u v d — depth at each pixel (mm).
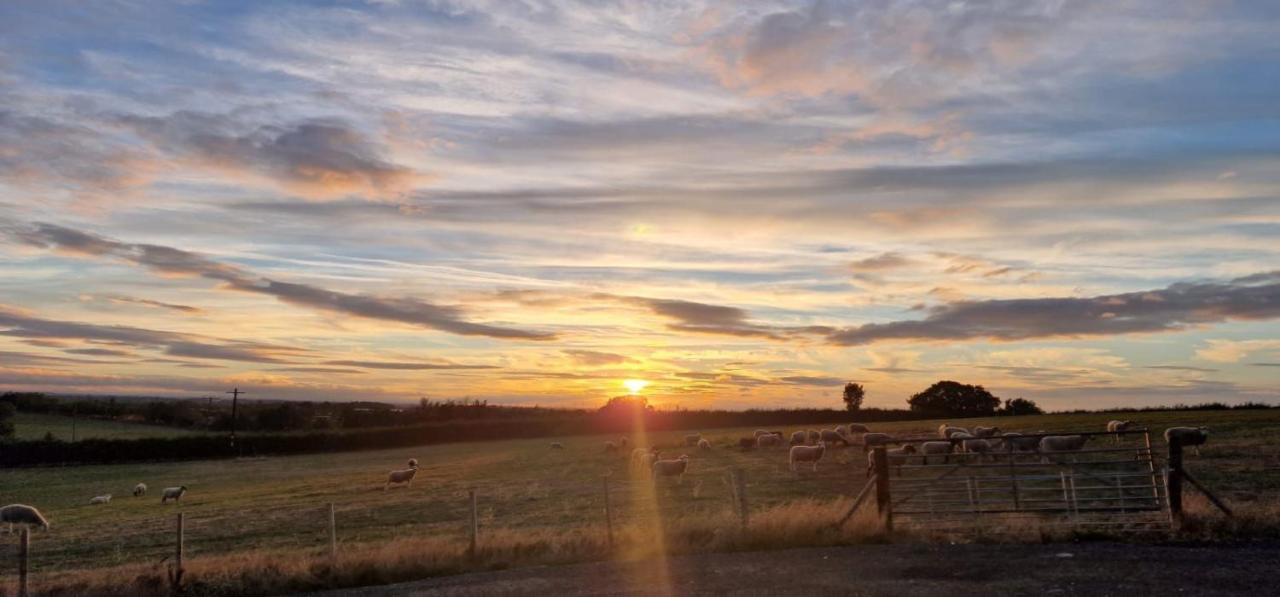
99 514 44250
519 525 27328
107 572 19453
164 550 27391
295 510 38125
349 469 70438
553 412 128000
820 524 19406
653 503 31875
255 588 17266
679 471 43312
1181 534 17094
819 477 38594
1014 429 68000
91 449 86062
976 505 20500
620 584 15727
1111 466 33312
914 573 15172
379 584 17406
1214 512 18203
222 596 16953
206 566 18844
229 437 92375
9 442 83812
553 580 16516
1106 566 14828
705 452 59812
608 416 118062
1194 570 14203
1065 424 74375
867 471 38688
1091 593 13148
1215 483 27453
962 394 141625
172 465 83312
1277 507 18672
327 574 17906
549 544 19453
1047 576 14375
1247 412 74688
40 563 26109
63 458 84938
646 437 94688
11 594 17266
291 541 27438
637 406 121000
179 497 50875
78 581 18125
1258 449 37906
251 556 20344
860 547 17922
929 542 18016
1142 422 63188
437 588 16500
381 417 130750
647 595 14734
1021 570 14930
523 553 19000
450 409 130375
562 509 31891
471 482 48719
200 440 90750
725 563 17062
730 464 48844
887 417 126812
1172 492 17828
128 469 79188
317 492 48781
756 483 37031
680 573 16391
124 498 55719
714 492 34906
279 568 18250
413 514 33281
